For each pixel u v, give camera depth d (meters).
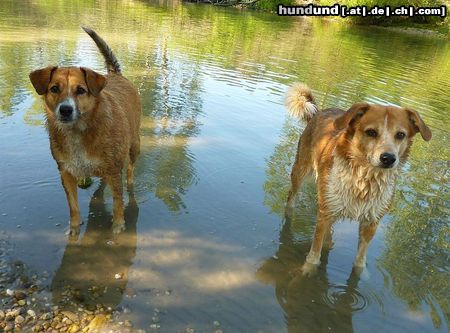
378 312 1.01
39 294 0.97
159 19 5.14
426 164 1.82
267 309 1.00
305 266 1.16
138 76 2.59
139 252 1.15
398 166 1.01
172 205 1.37
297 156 1.38
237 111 2.21
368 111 0.99
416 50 4.98
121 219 1.23
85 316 0.92
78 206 1.23
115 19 4.74
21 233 1.17
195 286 1.04
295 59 3.53
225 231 1.28
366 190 1.02
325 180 1.09
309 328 0.95
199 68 2.92
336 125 1.01
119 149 1.17
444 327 0.97
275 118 2.16
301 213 1.42
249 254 1.19
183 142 1.81
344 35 5.65
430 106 2.54
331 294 1.06
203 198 1.43
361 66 3.50
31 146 1.63
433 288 1.10
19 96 2.08
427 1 7.95
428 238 1.31
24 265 1.05
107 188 1.45
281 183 1.58
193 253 1.17
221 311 0.97
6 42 3.00
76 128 1.08
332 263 1.18
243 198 1.45
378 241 1.28
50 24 3.90
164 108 2.15
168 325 0.92
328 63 3.48
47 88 1.08
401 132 0.96
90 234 1.21
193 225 1.29
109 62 1.49
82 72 1.09
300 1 8.62
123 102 1.29
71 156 1.11
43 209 1.28
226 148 1.80
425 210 1.46
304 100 1.42
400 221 1.39
